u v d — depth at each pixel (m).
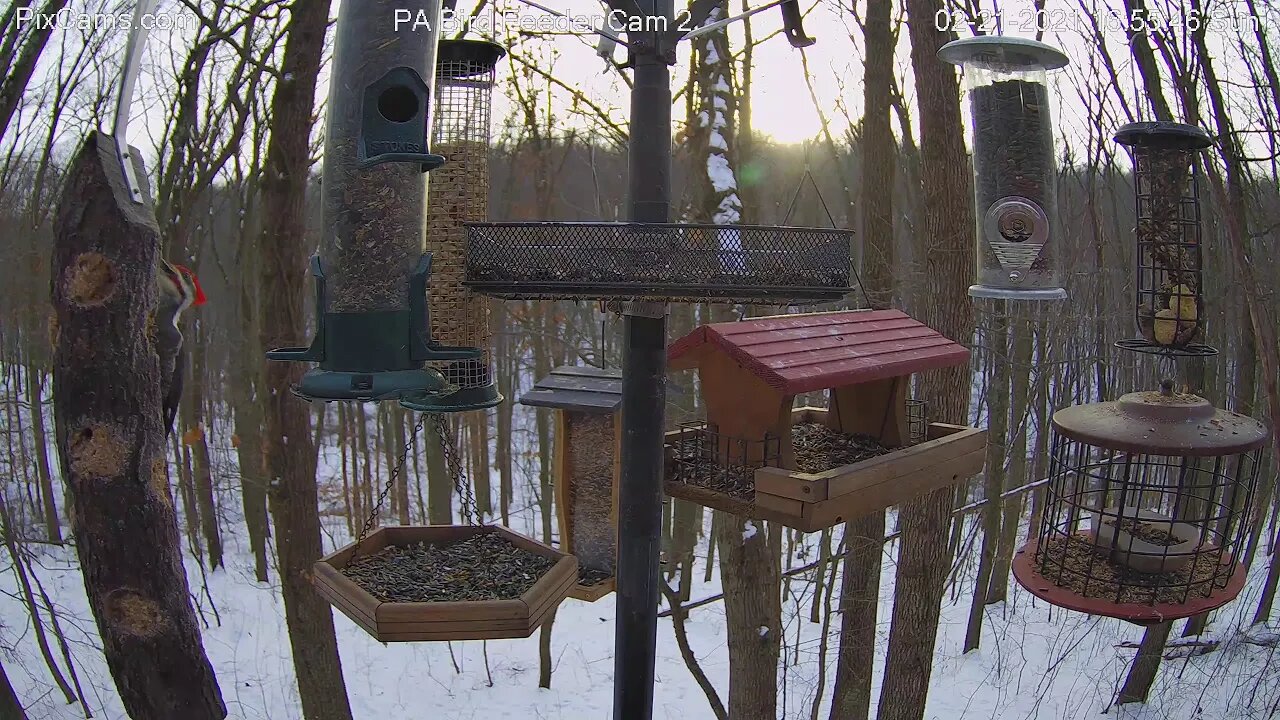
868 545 9.31
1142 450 4.08
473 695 13.37
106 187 2.50
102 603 2.58
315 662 8.41
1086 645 13.03
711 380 4.50
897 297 11.74
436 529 4.71
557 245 2.99
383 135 2.90
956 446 4.80
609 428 5.83
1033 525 12.62
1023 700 11.98
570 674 13.92
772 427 4.30
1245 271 6.64
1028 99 5.18
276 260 7.98
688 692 13.04
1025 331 13.67
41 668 13.23
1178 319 4.51
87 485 2.52
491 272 3.02
